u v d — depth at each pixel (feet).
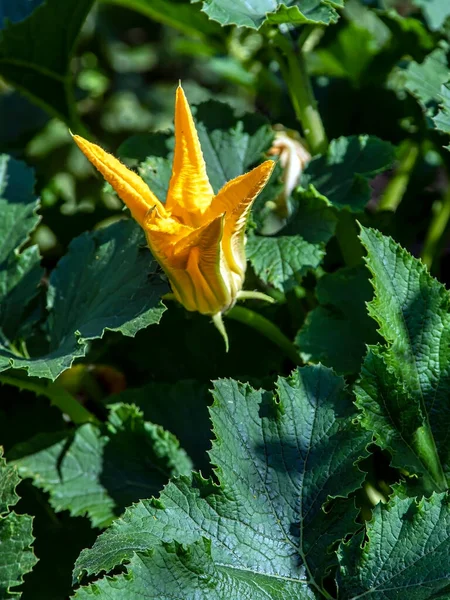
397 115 3.14
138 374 2.91
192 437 2.65
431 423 2.38
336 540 2.25
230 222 2.33
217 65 3.49
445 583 2.17
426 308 2.39
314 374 2.34
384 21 3.11
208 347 2.84
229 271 2.38
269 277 2.58
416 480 2.35
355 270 2.67
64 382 2.85
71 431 2.59
